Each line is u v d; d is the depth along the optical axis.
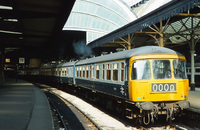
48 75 34.88
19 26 18.86
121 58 9.74
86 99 17.56
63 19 16.02
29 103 12.75
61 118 9.91
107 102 12.52
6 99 14.56
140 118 8.96
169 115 8.90
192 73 19.30
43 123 7.63
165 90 8.61
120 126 9.02
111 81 11.02
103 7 52.94
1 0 12.99
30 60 66.31
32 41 27.36
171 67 8.80
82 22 51.31
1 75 26.98
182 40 24.14
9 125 7.24
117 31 23.14
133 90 8.51
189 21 20.20
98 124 9.37
